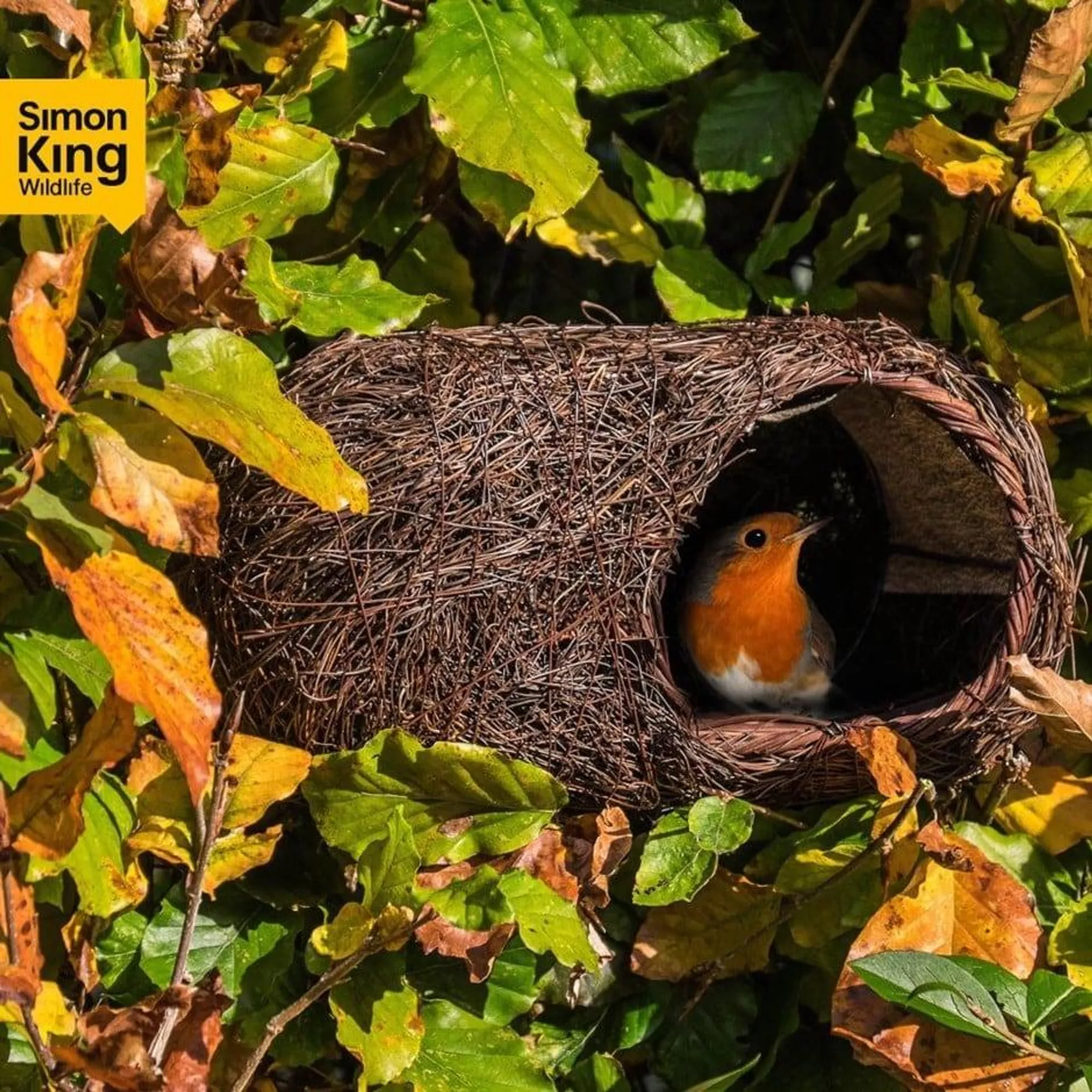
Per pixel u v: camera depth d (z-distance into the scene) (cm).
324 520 436
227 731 410
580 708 454
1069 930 458
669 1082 487
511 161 452
